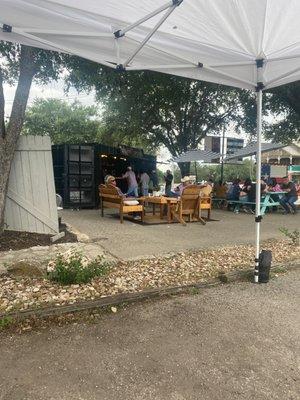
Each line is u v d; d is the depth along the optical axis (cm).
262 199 1297
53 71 1020
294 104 1371
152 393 280
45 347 346
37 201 749
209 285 527
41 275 518
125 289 484
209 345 355
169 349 346
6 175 688
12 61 973
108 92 1415
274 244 763
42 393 277
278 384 294
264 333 381
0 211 688
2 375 299
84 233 834
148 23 385
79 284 491
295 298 480
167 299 473
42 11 355
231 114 2109
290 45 450
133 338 367
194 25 392
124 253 655
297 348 352
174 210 1046
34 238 713
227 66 512
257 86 559
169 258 632
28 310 409
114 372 307
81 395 276
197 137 2231
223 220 1122
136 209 1018
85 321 404
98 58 474
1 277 509
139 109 1867
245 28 400
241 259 639
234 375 306
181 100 1786
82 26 390
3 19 371
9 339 360
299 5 353
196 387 288
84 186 1349
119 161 1727
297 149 2891
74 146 1327
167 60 484
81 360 325
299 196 1513
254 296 486
